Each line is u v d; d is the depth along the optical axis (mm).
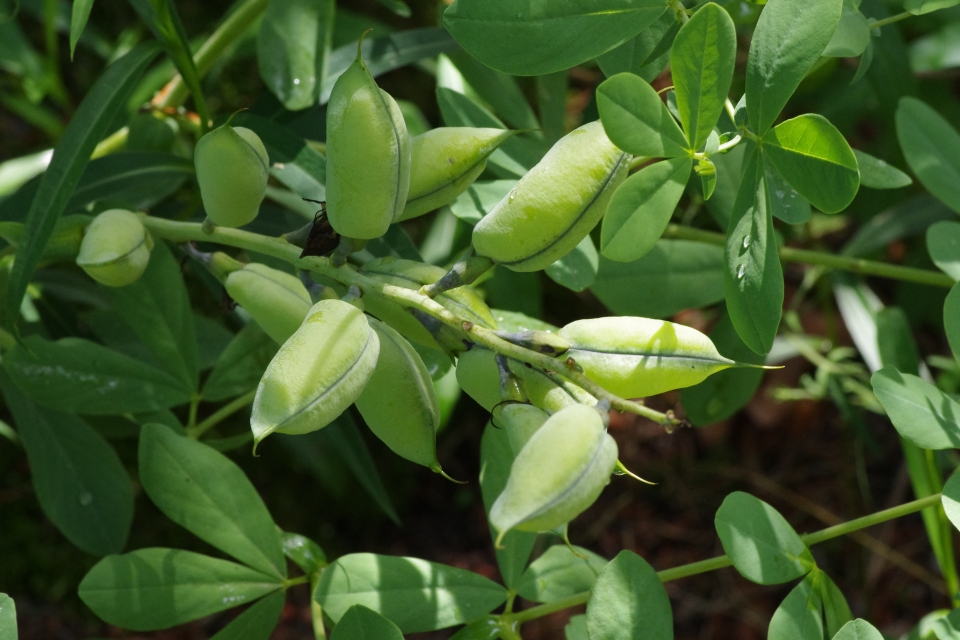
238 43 997
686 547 1215
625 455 1250
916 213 946
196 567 662
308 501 1146
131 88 665
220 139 596
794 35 587
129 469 1061
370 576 658
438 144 602
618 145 576
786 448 1240
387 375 589
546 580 680
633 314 742
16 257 635
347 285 601
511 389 575
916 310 1070
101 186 743
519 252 586
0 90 1103
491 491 673
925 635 698
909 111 712
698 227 934
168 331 706
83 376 692
